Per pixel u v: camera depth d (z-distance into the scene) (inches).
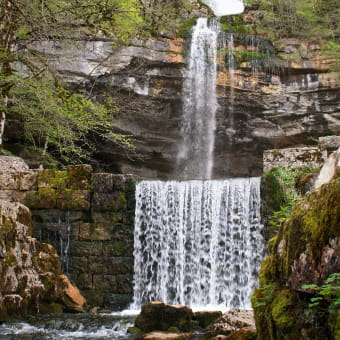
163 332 262.5
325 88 761.0
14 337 265.7
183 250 464.8
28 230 379.2
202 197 472.1
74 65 660.7
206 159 825.5
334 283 111.0
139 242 456.8
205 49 781.9
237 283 442.3
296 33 794.2
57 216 449.7
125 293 438.9
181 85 761.6
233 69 783.1
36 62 586.9
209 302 447.5
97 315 353.7
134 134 768.3
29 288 335.6
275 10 847.1
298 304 123.6
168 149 820.6
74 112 456.1
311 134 785.6
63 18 370.6
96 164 795.4
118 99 666.8
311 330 115.4
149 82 737.6
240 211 456.4
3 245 318.0
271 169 470.3
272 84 782.5
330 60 764.6
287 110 780.6
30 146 665.6
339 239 110.3
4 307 304.5
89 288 434.6
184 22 802.2
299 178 228.7
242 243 449.1
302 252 122.8
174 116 778.8
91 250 444.1
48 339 263.1
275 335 128.3
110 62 684.1
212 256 457.4
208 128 806.5
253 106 788.6
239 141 820.6
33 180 455.5
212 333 234.4
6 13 345.7
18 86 421.1
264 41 802.2
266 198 444.1
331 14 804.6
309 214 124.9
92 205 453.7
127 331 279.0
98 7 372.5
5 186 448.8
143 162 829.2
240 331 173.2
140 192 467.2
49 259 380.5
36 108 465.1
